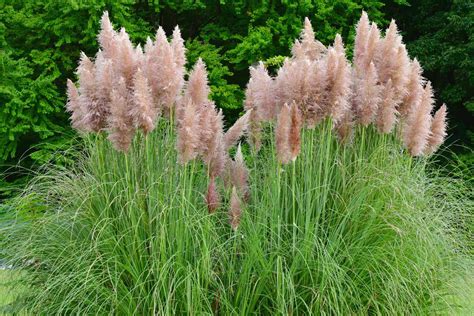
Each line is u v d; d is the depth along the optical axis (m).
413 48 13.66
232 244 4.87
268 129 6.25
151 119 4.72
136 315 4.48
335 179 5.21
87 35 10.92
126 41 5.04
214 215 4.93
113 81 4.98
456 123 14.44
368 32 5.93
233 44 12.96
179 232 4.58
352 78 5.61
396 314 4.54
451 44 13.56
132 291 4.56
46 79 10.65
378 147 5.43
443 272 4.99
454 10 13.74
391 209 4.93
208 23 13.41
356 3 11.95
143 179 4.98
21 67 10.77
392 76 5.55
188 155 4.65
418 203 5.19
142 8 13.01
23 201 5.43
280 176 5.13
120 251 4.74
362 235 4.83
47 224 5.05
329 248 4.67
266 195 5.01
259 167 5.73
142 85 4.64
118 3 10.93
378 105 5.35
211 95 11.49
